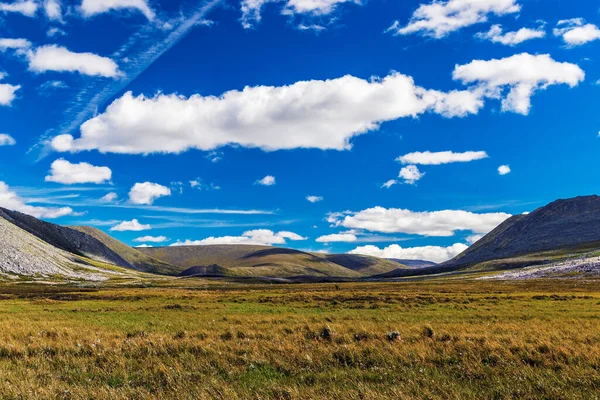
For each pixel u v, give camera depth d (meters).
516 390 12.12
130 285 146.75
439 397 11.61
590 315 32.78
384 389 12.43
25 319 32.75
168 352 17.78
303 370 14.73
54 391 12.38
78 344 18.73
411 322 28.97
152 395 12.09
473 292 67.88
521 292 66.25
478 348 17.02
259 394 12.03
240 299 55.44
